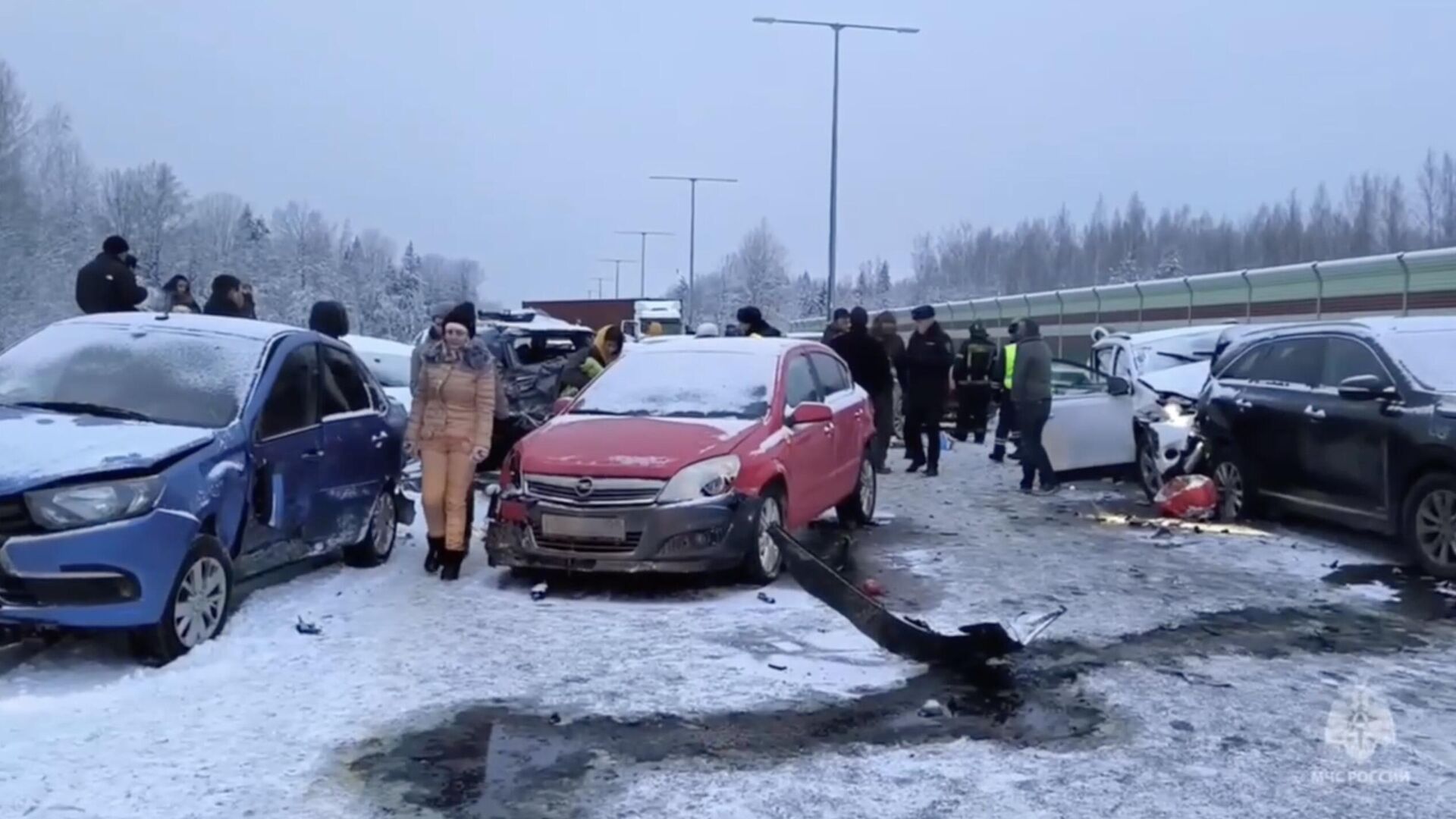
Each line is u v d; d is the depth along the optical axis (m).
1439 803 5.02
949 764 5.42
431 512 9.07
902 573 9.62
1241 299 26.62
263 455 7.55
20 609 6.04
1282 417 11.24
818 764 5.41
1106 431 14.92
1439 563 9.37
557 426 9.36
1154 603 8.56
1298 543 10.96
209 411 7.43
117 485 6.32
